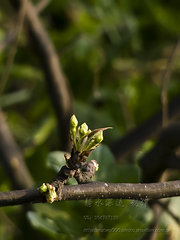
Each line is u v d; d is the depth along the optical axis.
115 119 1.06
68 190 0.48
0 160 0.78
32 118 1.10
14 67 1.06
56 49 1.10
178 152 0.77
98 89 1.08
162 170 0.72
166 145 0.71
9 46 1.06
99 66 1.09
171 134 0.71
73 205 0.60
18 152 0.79
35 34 0.87
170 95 1.07
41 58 0.87
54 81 0.86
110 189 0.49
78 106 0.95
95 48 1.09
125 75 1.11
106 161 0.63
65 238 0.62
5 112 1.10
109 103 1.07
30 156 0.76
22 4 0.81
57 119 0.86
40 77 1.08
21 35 1.03
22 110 1.11
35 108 1.09
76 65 1.08
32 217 0.62
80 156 0.47
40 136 0.97
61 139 0.84
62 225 0.60
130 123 1.03
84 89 1.08
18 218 0.70
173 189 0.50
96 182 0.49
